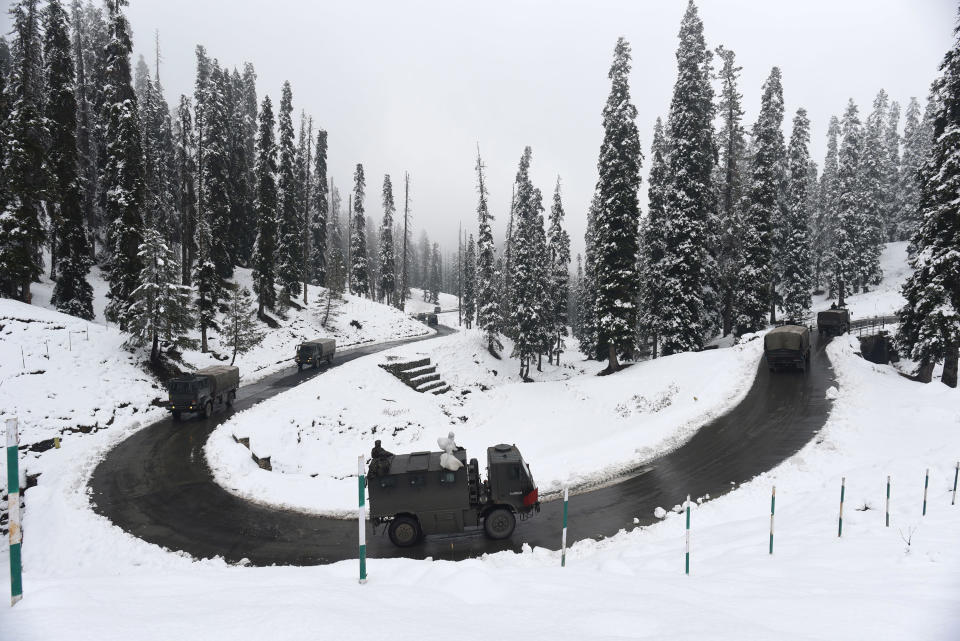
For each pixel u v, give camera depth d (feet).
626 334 116.37
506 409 109.19
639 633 14.42
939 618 16.66
